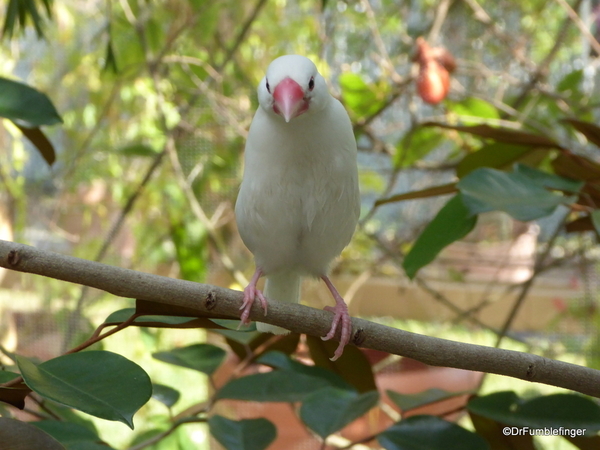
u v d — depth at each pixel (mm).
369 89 3428
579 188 1892
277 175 1778
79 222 4539
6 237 4090
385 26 4039
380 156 4336
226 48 3811
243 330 1471
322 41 3695
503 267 3893
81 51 4332
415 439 1636
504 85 4035
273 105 1656
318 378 1825
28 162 4461
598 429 1589
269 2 4027
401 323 4438
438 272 4504
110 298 4281
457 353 1373
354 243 4305
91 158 4258
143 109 4266
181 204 3953
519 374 1354
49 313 3854
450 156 3758
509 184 1756
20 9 2406
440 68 3119
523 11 4094
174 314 1345
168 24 4039
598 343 3799
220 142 3889
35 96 1843
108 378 1203
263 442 1653
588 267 3785
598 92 3910
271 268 2016
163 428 2156
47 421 1672
